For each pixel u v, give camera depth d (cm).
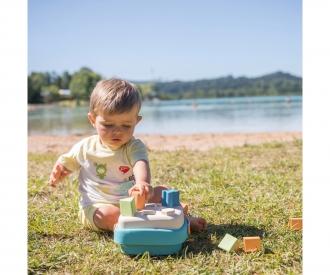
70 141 794
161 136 831
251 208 340
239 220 318
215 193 376
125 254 266
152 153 569
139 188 275
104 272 247
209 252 269
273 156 534
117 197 303
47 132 1036
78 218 324
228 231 299
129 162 304
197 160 514
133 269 250
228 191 381
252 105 2075
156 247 263
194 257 262
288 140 683
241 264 251
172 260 258
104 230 301
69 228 308
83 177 313
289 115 1398
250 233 296
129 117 294
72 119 1476
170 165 486
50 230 304
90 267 252
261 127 1062
